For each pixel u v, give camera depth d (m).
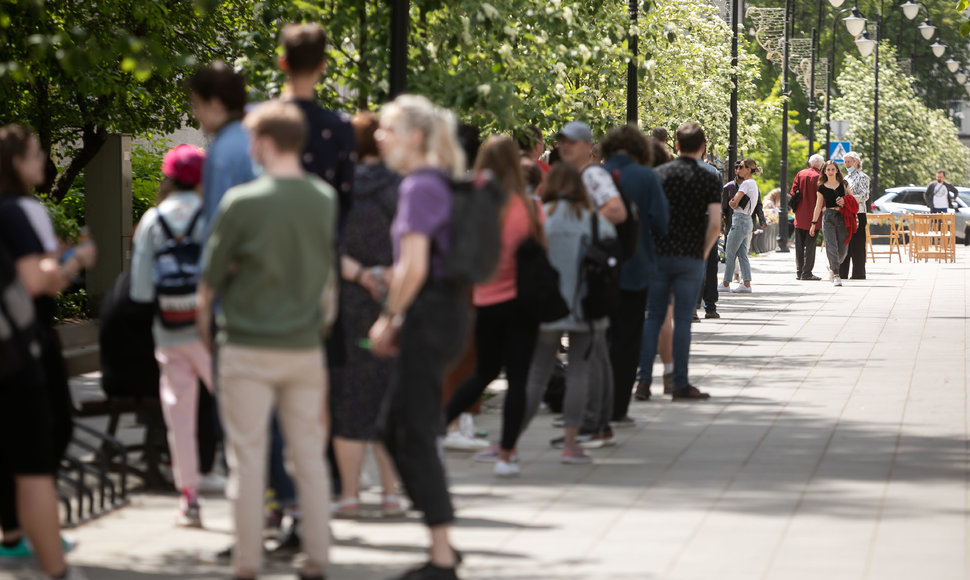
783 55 109.94
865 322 46.34
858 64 180.12
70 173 49.03
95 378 31.20
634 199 25.09
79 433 25.14
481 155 20.31
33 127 46.75
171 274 18.25
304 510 14.84
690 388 28.75
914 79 186.00
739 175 59.69
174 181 18.77
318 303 14.59
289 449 14.88
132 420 26.75
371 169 18.05
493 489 20.27
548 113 34.47
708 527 17.73
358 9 28.92
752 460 22.27
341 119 17.23
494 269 15.24
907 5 106.44
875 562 15.88
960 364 34.84
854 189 68.69
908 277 70.94
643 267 25.09
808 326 44.97
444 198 14.88
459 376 22.19
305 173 16.88
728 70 74.25
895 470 21.38
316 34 17.12
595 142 41.31
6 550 16.56
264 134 14.41
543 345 21.72
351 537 17.50
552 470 21.66
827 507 18.81
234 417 14.47
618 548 16.69
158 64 21.20
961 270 77.19
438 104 29.56
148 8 42.28
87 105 46.62
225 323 14.38
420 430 15.05
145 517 18.97
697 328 44.28
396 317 15.38
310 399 14.73
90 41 21.28
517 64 32.19
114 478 21.52
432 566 15.16
